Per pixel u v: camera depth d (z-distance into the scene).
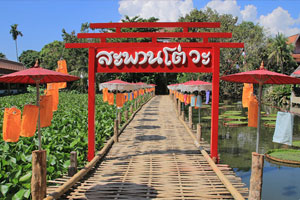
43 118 5.02
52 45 46.91
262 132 13.83
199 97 10.80
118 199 4.70
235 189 4.82
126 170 6.23
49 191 4.87
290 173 7.93
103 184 5.38
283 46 31.00
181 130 11.65
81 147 7.72
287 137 4.62
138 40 35.84
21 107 15.91
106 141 9.30
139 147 8.43
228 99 33.66
